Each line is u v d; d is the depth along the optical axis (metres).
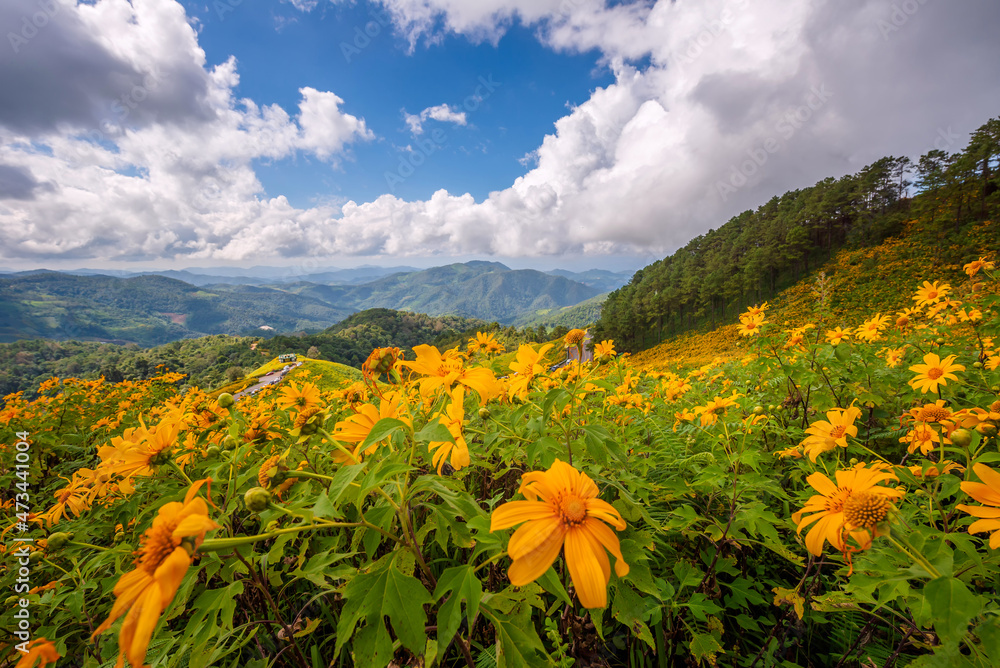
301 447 1.66
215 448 1.70
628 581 1.13
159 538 0.83
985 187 53.12
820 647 1.60
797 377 2.93
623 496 1.27
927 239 53.12
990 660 0.78
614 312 93.50
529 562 0.86
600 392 2.86
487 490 2.05
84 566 1.72
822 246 75.06
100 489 1.93
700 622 1.55
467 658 1.10
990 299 3.23
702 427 2.32
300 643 1.60
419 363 1.49
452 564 1.73
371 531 1.09
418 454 1.68
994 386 2.68
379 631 0.89
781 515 2.10
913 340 3.59
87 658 1.58
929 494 1.41
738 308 71.81
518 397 1.81
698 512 2.03
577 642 1.37
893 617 1.49
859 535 1.02
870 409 2.76
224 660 1.49
